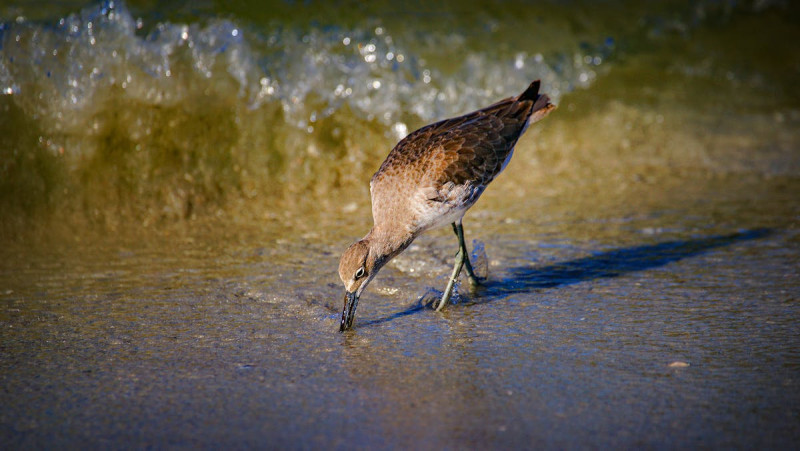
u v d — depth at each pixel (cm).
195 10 1889
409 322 1133
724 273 1298
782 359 978
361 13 2127
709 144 2094
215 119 1770
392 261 1356
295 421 841
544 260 1372
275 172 1800
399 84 1994
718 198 1717
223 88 1786
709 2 2725
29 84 1623
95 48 1673
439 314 1161
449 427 826
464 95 2047
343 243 1486
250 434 816
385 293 1245
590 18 2495
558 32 2352
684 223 1559
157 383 934
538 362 984
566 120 2156
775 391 894
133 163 1686
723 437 798
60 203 1597
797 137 2161
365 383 933
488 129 1244
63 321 1129
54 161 1620
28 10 1733
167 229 1561
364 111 1934
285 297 1225
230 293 1239
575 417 841
